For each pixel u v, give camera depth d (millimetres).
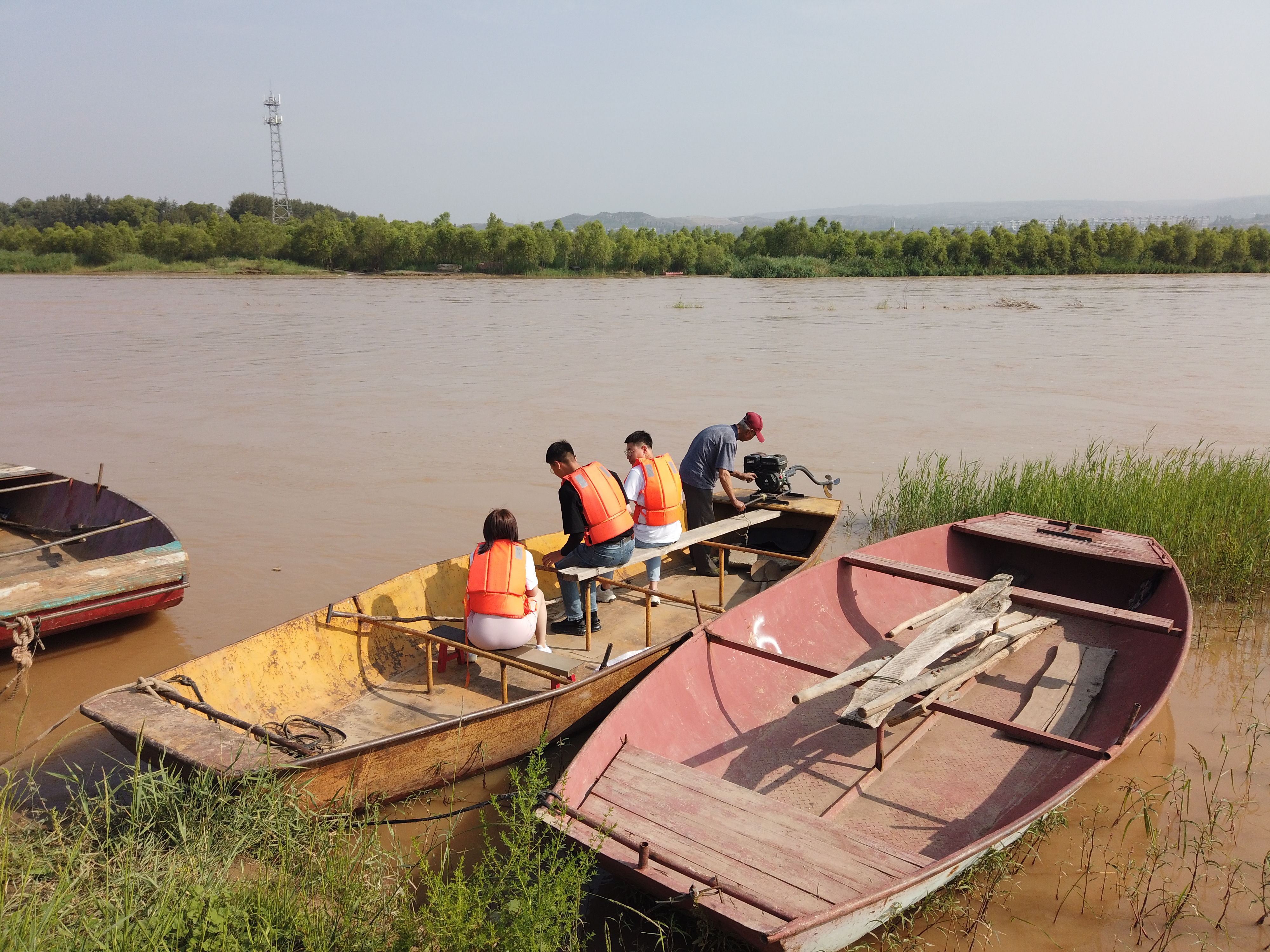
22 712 5781
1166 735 5984
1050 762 5352
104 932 3500
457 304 48219
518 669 6188
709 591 8242
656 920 4273
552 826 4125
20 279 72562
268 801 4352
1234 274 88562
